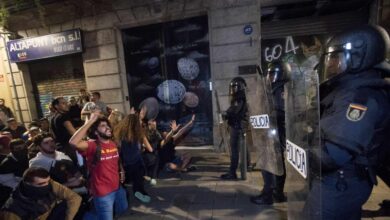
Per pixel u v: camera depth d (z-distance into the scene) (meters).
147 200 3.32
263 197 3.03
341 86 1.31
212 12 5.26
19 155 2.80
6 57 7.00
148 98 6.24
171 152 4.52
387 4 4.47
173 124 4.65
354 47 1.23
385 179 2.01
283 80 2.44
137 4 5.66
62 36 6.12
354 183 1.27
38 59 6.58
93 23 6.02
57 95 6.99
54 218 2.10
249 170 4.20
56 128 3.70
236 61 5.28
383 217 2.55
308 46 5.13
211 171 4.37
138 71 6.21
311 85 1.15
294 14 5.11
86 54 6.21
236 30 5.20
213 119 5.65
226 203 3.15
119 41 6.04
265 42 5.23
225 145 5.22
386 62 1.30
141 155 3.65
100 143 2.28
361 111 1.14
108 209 2.31
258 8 5.04
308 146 1.20
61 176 2.68
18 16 6.23
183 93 5.99
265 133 2.71
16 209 1.95
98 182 2.26
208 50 5.65
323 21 5.07
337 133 1.17
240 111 3.64
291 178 1.51
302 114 1.25
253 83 5.21
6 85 7.16
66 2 5.73
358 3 4.76
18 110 7.24
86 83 6.38
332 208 1.31
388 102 1.21
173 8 5.48
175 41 5.84
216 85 5.47
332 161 1.19
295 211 1.46
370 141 1.21
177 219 2.89
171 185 3.87
